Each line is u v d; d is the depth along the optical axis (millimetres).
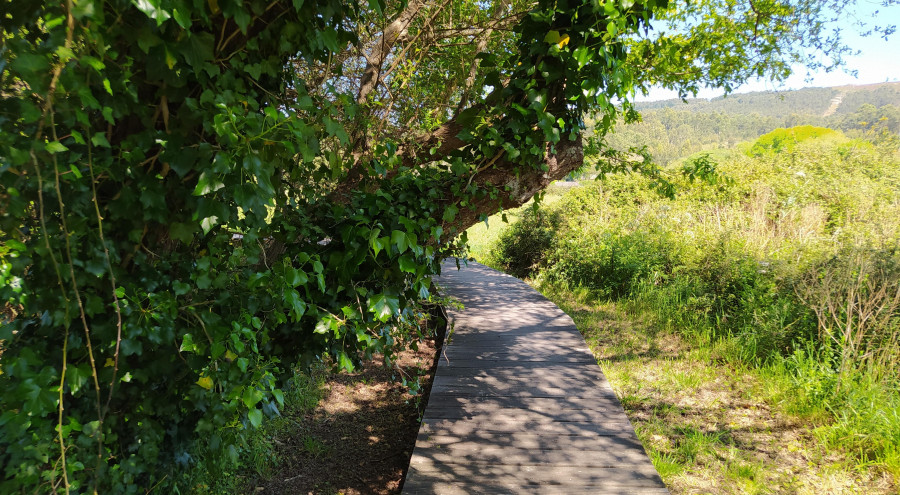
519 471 3068
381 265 2322
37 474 1253
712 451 4020
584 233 9758
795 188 9516
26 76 1021
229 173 1401
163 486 2133
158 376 1693
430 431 3566
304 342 2441
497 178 2617
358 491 3723
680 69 6000
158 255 1661
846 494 3457
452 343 5613
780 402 4582
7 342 1392
